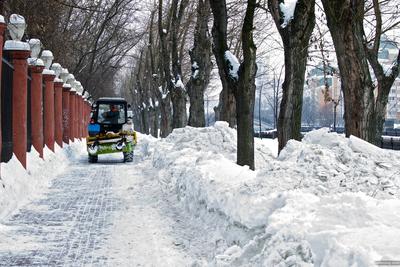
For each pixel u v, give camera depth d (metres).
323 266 3.91
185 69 42.44
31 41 16.91
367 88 9.80
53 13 18.34
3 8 14.20
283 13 12.59
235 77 11.96
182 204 10.45
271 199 6.28
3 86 12.34
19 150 13.23
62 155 21.97
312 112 79.19
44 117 20.17
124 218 9.76
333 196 5.44
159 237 8.18
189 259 6.97
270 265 4.71
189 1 28.42
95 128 22.89
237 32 28.97
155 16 37.84
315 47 14.58
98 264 6.84
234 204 6.95
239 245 6.48
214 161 10.61
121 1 29.69
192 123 23.75
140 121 64.06
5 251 7.46
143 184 14.42
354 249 3.71
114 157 26.17
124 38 39.78
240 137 11.86
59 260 7.02
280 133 12.70
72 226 9.11
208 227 8.02
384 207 4.91
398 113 69.56
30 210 10.62
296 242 4.68
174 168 13.09
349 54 9.73
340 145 8.06
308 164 7.37
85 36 33.69
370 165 7.52
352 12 9.63
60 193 13.03
